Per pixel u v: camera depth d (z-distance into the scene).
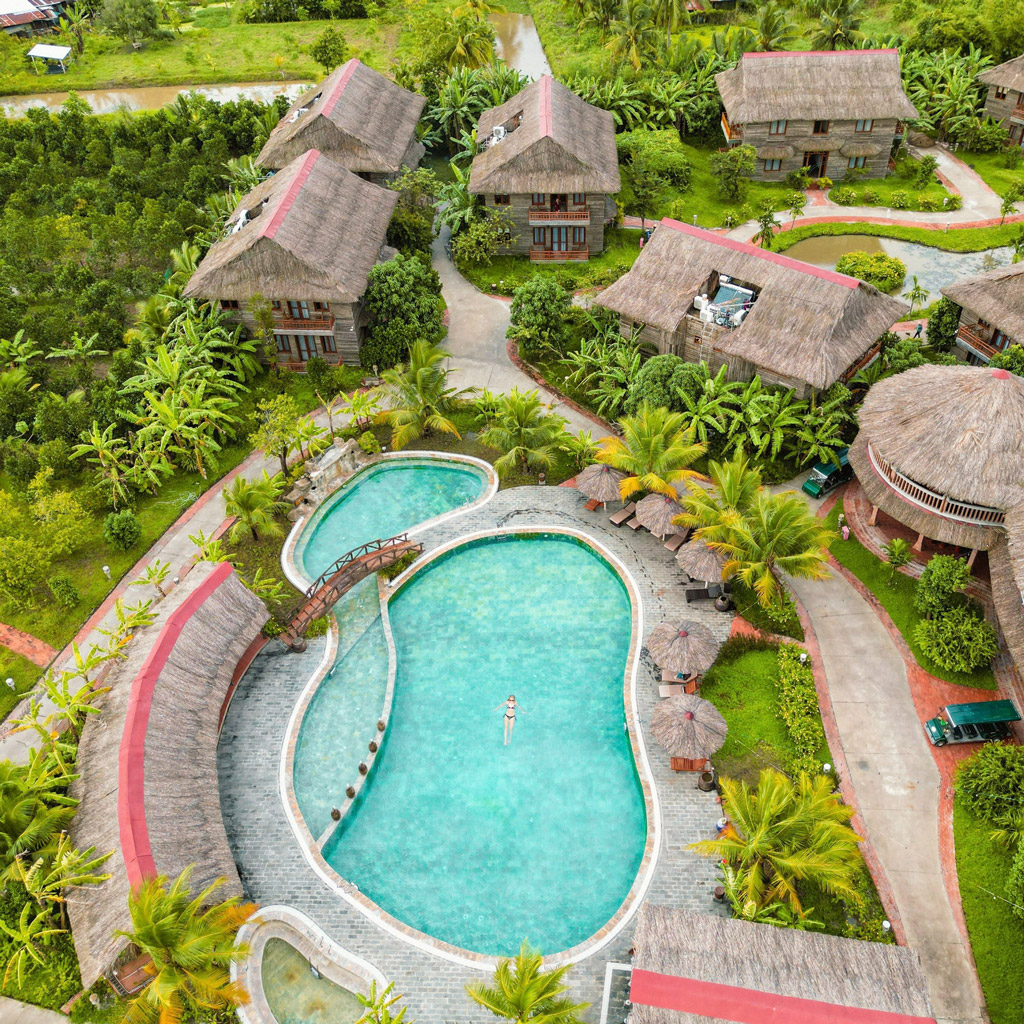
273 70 98.62
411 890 30.97
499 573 42.28
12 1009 28.34
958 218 66.56
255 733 35.62
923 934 28.97
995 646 35.50
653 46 82.88
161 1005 25.64
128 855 28.09
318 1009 27.81
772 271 48.34
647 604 39.72
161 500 47.31
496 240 63.56
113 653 35.75
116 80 99.12
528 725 35.84
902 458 38.44
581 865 31.42
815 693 35.75
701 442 46.97
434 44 83.06
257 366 54.28
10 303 58.41
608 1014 26.83
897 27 95.69
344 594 41.12
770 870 28.81
